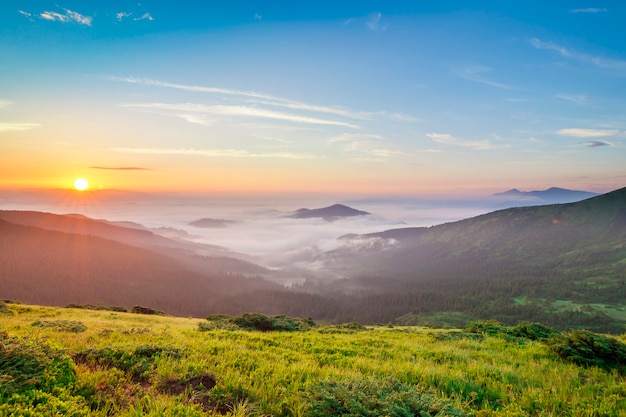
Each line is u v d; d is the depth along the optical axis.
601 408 7.67
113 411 5.86
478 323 22.36
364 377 7.85
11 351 6.66
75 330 14.95
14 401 5.35
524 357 13.62
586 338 13.07
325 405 6.10
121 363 8.23
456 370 10.84
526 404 7.93
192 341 12.28
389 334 21.00
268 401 6.94
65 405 5.43
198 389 7.18
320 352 12.77
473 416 6.78
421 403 6.27
